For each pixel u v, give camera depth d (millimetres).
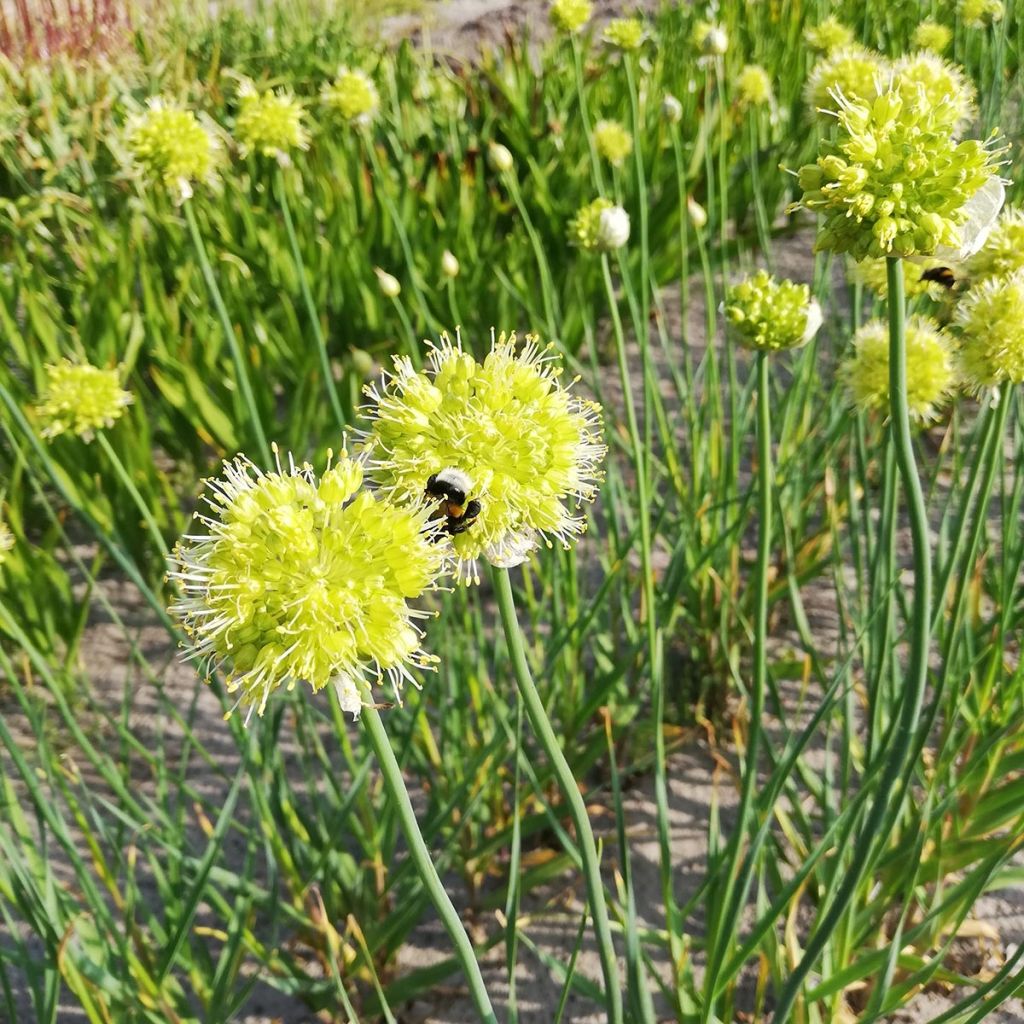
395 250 584
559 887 341
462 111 766
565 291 579
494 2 1370
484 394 189
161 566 462
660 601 346
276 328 566
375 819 332
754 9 844
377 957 310
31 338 491
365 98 563
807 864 238
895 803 246
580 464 206
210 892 284
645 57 814
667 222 621
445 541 166
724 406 531
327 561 160
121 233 568
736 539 372
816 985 268
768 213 681
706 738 384
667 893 263
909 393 277
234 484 177
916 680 188
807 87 397
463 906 335
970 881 251
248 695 159
